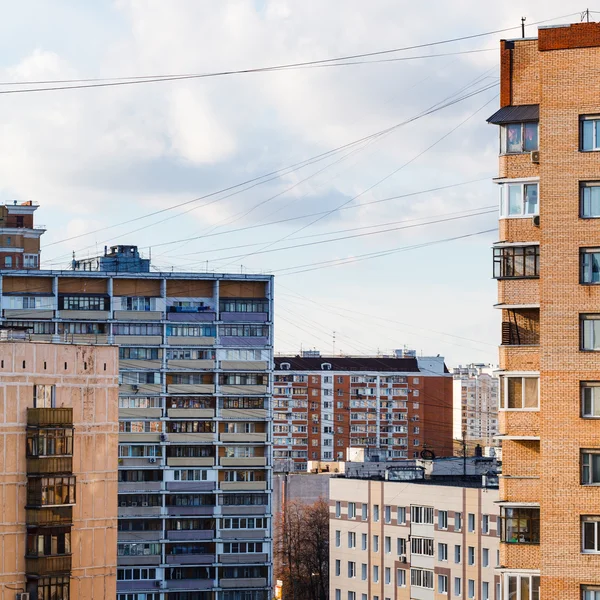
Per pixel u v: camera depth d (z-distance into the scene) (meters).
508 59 96.50
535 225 94.12
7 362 145.75
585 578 89.94
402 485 196.75
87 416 150.75
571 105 91.75
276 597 184.75
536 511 94.00
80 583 148.25
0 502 144.12
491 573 179.75
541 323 91.69
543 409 91.31
